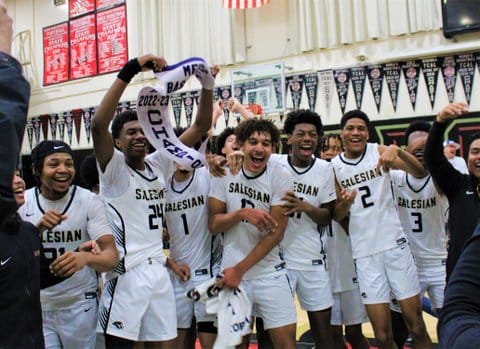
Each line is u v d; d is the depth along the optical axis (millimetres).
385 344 2707
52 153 2170
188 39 7652
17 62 1043
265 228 2359
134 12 8164
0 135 958
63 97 9148
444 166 2463
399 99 6316
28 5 9586
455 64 6000
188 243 2635
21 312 1325
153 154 2580
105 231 2236
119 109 8164
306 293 2656
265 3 6992
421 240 2971
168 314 2336
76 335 2250
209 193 2586
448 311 859
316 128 2730
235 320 2318
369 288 2719
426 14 6105
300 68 6902
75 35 8969
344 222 2902
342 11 6570
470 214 2312
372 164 2805
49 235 2201
